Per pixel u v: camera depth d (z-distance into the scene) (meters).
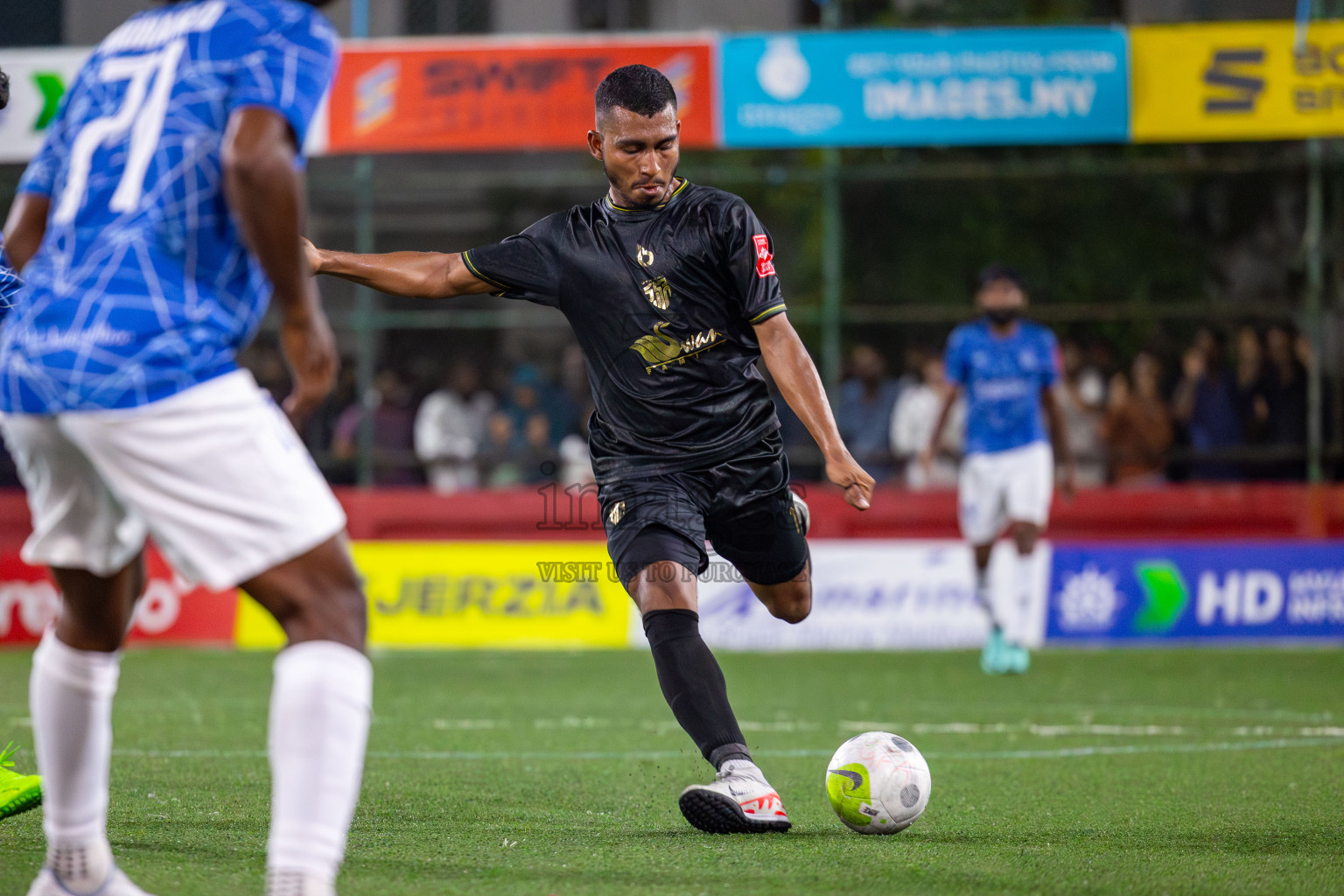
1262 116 31.92
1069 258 43.09
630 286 12.02
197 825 11.30
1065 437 28.69
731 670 28.47
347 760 7.28
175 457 6.99
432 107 31.91
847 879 9.30
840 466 11.44
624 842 10.82
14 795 10.41
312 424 36.22
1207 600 33.41
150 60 7.46
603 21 41.03
